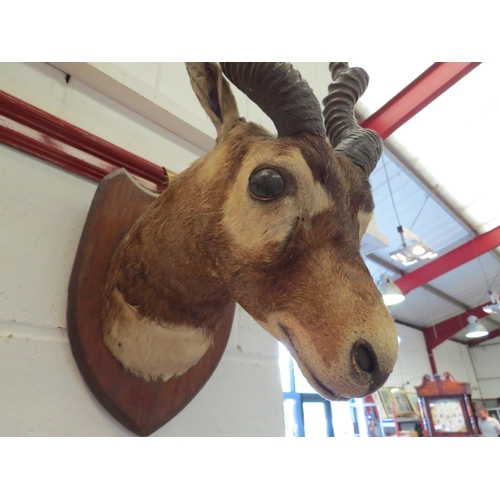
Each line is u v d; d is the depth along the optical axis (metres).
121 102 0.92
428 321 9.33
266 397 0.92
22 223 0.64
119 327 0.56
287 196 0.45
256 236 0.46
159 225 0.55
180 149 1.03
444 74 3.29
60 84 0.82
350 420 5.49
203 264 0.52
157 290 0.54
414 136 4.33
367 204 0.51
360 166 0.53
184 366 0.63
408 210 5.45
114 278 0.58
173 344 0.58
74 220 0.71
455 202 5.43
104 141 0.79
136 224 0.59
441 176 4.91
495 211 5.74
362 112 3.79
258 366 0.93
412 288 6.44
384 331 0.39
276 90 0.48
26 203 0.66
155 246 0.54
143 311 0.55
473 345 11.31
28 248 0.64
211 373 0.72
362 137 0.56
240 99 1.33
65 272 0.66
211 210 0.50
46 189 0.69
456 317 9.12
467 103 4.04
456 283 7.92
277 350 1.00
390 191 5.02
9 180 0.65
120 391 0.58
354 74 0.64
